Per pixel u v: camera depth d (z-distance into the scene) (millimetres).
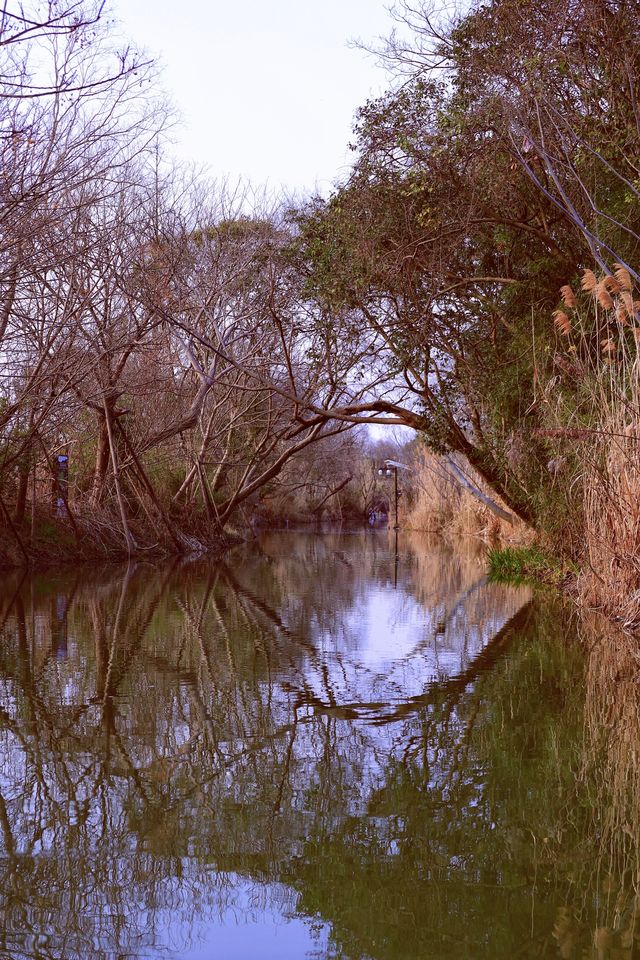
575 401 11602
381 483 57688
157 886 3010
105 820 3568
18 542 15992
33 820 3557
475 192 12688
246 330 21172
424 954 2566
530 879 3109
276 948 2588
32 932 2678
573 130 11234
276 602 11750
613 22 10875
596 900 2953
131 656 7328
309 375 20875
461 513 29766
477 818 3699
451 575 16656
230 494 28672
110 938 2652
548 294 13867
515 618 10195
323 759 4477
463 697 5977
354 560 21156
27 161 10031
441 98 12570
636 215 11391
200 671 6703
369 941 2600
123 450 20031
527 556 16625
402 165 13031
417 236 13430
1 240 10609
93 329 16469
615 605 9906
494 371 14773
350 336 16125
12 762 4305
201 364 21438
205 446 22938
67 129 11180
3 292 11484
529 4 11398
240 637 8500
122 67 7988
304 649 7844
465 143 11914
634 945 2631
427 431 15781
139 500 20906
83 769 4215
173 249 18531
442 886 3049
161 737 4793
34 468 16359
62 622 9383
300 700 5785
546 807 3840
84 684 6164
